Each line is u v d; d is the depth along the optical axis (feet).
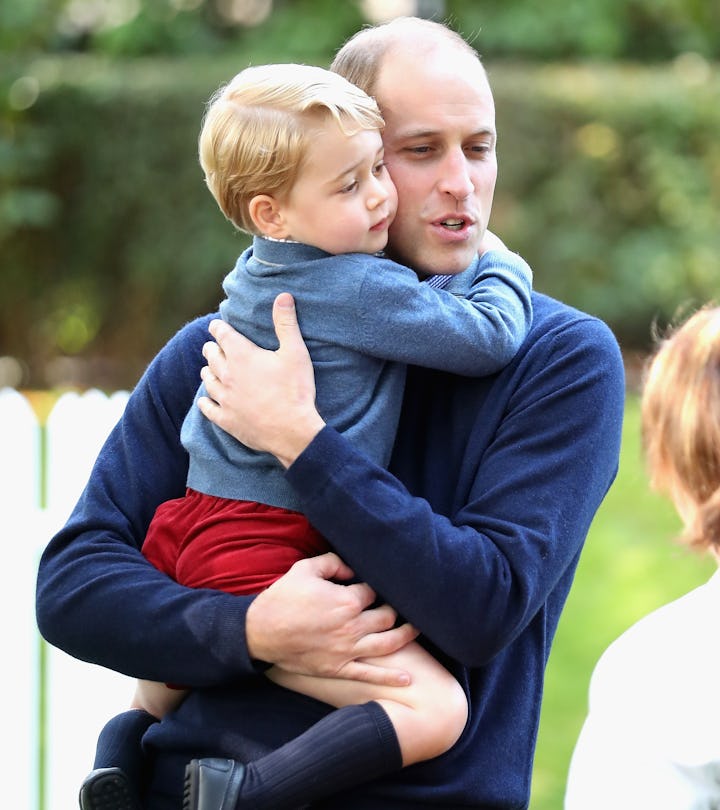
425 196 28.86
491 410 28.37
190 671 27.04
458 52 29.22
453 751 27.07
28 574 53.01
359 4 176.35
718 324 27.32
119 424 31.19
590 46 172.76
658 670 26.61
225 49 175.94
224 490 28.43
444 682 26.91
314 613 26.43
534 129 143.74
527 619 26.68
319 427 27.02
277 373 27.63
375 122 28.27
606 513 94.79
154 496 30.27
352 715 26.32
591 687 27.84
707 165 145.38
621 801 26.22
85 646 28.07
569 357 28.27
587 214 144.77
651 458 27.96
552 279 145.28
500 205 144.36
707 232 145.28
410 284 27.91
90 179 143.02
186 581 28.12
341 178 27.84
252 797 25.85
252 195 28.55
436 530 26.30
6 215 137.69
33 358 147.02
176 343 31.40
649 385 27.99
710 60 182.80
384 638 26.84
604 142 143.95
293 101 27.78
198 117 140.36
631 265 144.46
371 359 28.32
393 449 29.04
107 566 28.45
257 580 27.45
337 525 26.32
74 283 145.59
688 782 25.85
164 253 142.61
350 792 26.89
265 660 26.78
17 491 53.78
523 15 173.27
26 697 52.60
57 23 167.53
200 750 28.02
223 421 27.89
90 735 52.54
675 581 80.59
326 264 28.19
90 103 141.38
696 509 27.20
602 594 78.95
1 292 145.28
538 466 27.32
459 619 26.08
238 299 28.99
